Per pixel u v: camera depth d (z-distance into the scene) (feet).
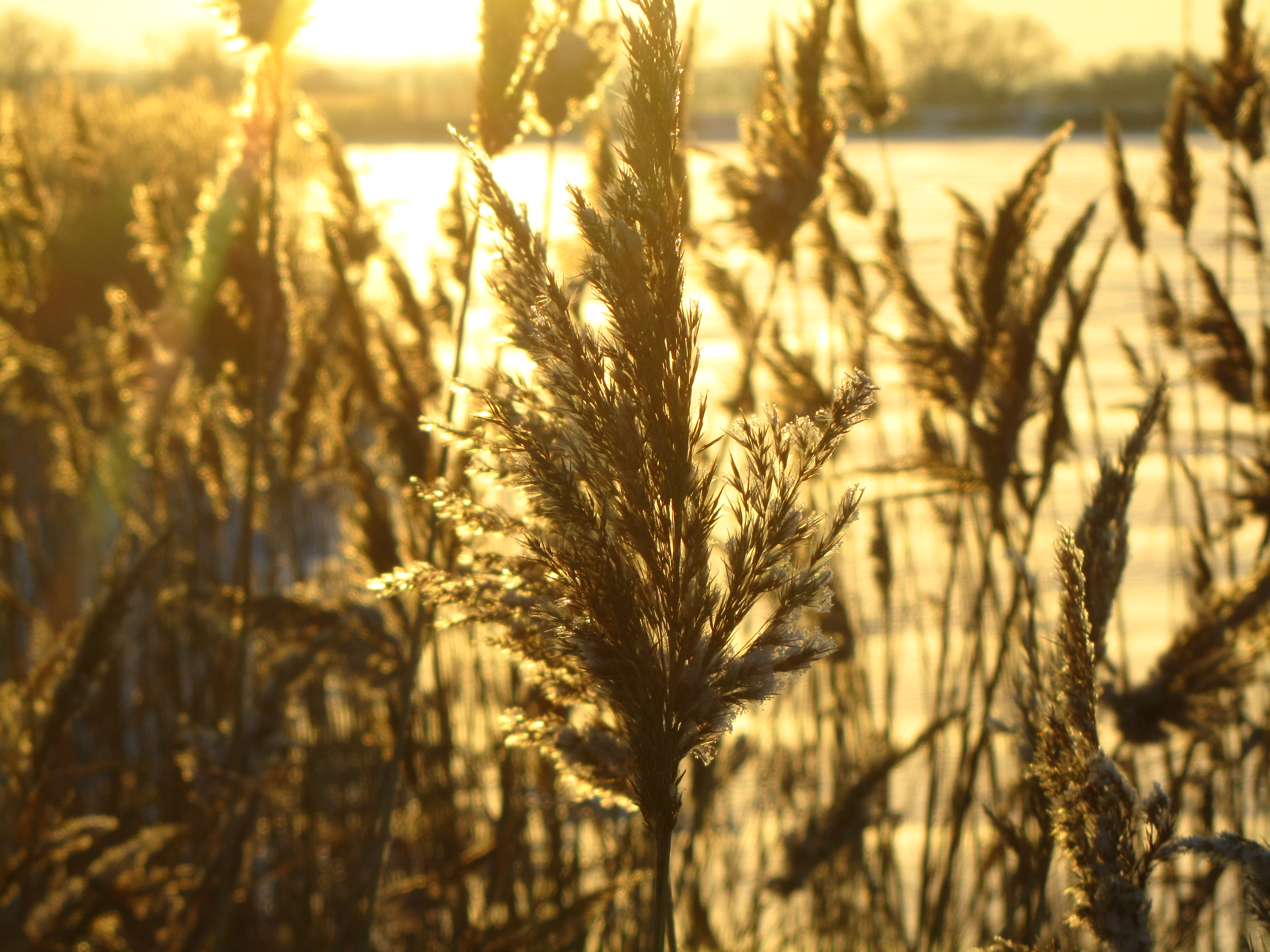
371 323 8.64
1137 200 12.59
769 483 3.17
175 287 8.36
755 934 10.25
